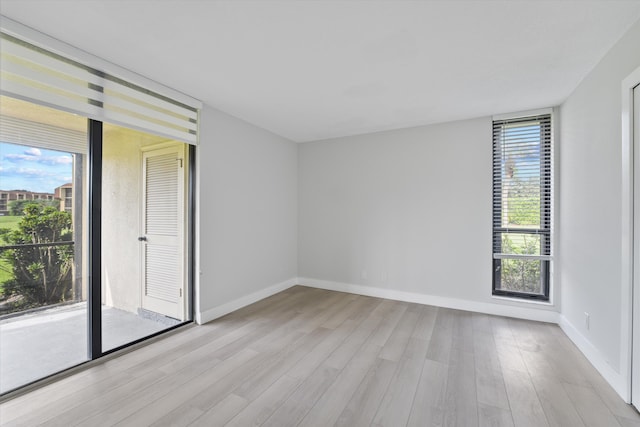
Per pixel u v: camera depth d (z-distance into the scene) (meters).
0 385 1.90
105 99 2.24
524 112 3.25
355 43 1.99
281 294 4.20
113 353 2.39
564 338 2.75
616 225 1.98
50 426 1.60
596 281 2.26
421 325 3.07
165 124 2.69
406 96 2.87
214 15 1.69
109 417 1.68
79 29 1.83
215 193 3.23
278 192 4.29
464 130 3.56
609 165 2.08
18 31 1.75
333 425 1.65
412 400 1.86
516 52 2.09
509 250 3.40
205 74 2.44
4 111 1.88
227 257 3.40
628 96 1.83
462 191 3.58
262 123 3.74
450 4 1.60
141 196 3.35
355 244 4.27
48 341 2.11
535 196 3.27
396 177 3.97
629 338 1.82
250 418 1.69
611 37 1.91
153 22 1.76
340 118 3.54
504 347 2.58
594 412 1.75
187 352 2.46
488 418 1.70
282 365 2.27
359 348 2.55
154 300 3.33
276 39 1.95
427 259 3.77
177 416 1.70
